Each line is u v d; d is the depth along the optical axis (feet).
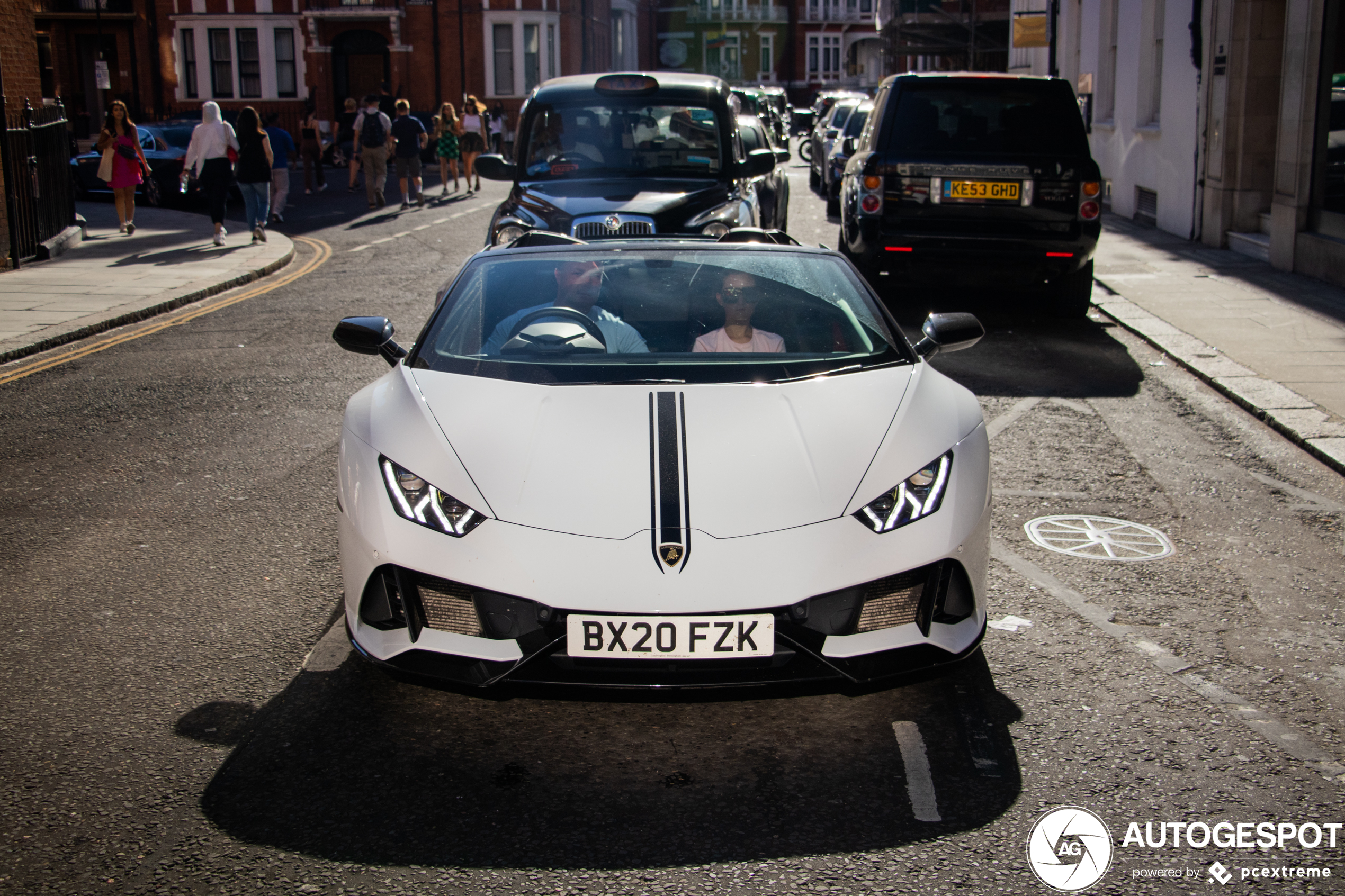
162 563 15.42
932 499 10.64
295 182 91.25
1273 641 12.92
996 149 30.73
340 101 134.62
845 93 98.07
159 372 27.40
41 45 131.34
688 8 244.22
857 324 13.43
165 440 21.59
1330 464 19.76
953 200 30.19
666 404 11.41
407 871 8.66
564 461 10.67
